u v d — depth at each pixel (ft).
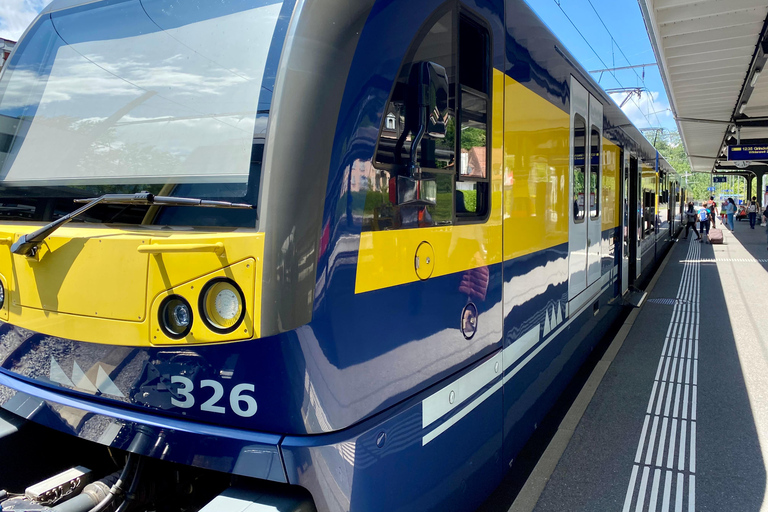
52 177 6.90
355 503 5.55
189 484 6.76
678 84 38.42
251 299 5.07
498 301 8.73
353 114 5.56
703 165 129.59
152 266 5.37
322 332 5.26
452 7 7.18
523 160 9.82
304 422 5.20
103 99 6.77
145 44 6.63
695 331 22.21
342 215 5.44
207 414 5.45
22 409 6.48
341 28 5.50
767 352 19.04
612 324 22.34
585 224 15.05
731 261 45.80
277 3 5.86
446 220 7.16
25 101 7.50
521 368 9.84
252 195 5.37
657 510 9.73
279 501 5.33
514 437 9.59
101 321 5.70
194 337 5.28
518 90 9.57
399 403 6.30
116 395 5.84
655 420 13.60
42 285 6.13
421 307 6.59
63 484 6.04
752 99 42.22
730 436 12.62
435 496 6.94
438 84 6.04
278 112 5.29
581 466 11.39
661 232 46.78
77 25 7.35
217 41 6.06
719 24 26.35
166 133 6.18
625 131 22.98
